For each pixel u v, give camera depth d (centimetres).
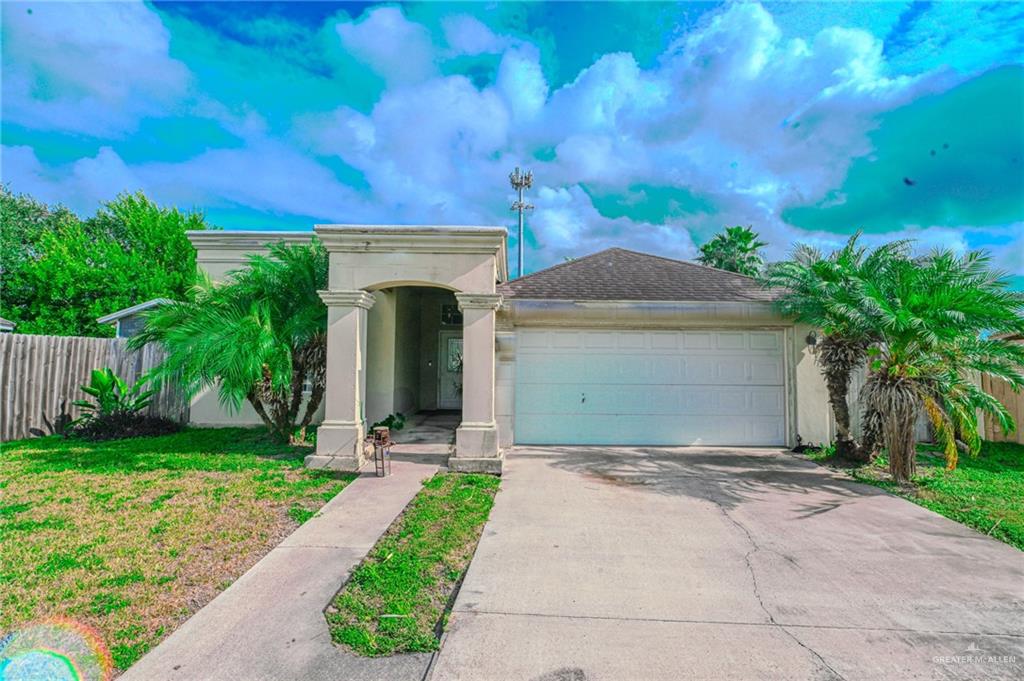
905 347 705
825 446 919
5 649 299
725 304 930
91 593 368
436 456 856
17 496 596
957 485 689
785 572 420
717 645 312
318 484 665
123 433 997
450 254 784
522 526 525
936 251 715
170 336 826
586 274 1093
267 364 843
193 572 405
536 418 961
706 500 620
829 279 755
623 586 392
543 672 284
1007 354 678
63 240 2127
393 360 1145
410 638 315
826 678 280
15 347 986
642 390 961
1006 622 341
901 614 351
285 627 328
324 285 903
